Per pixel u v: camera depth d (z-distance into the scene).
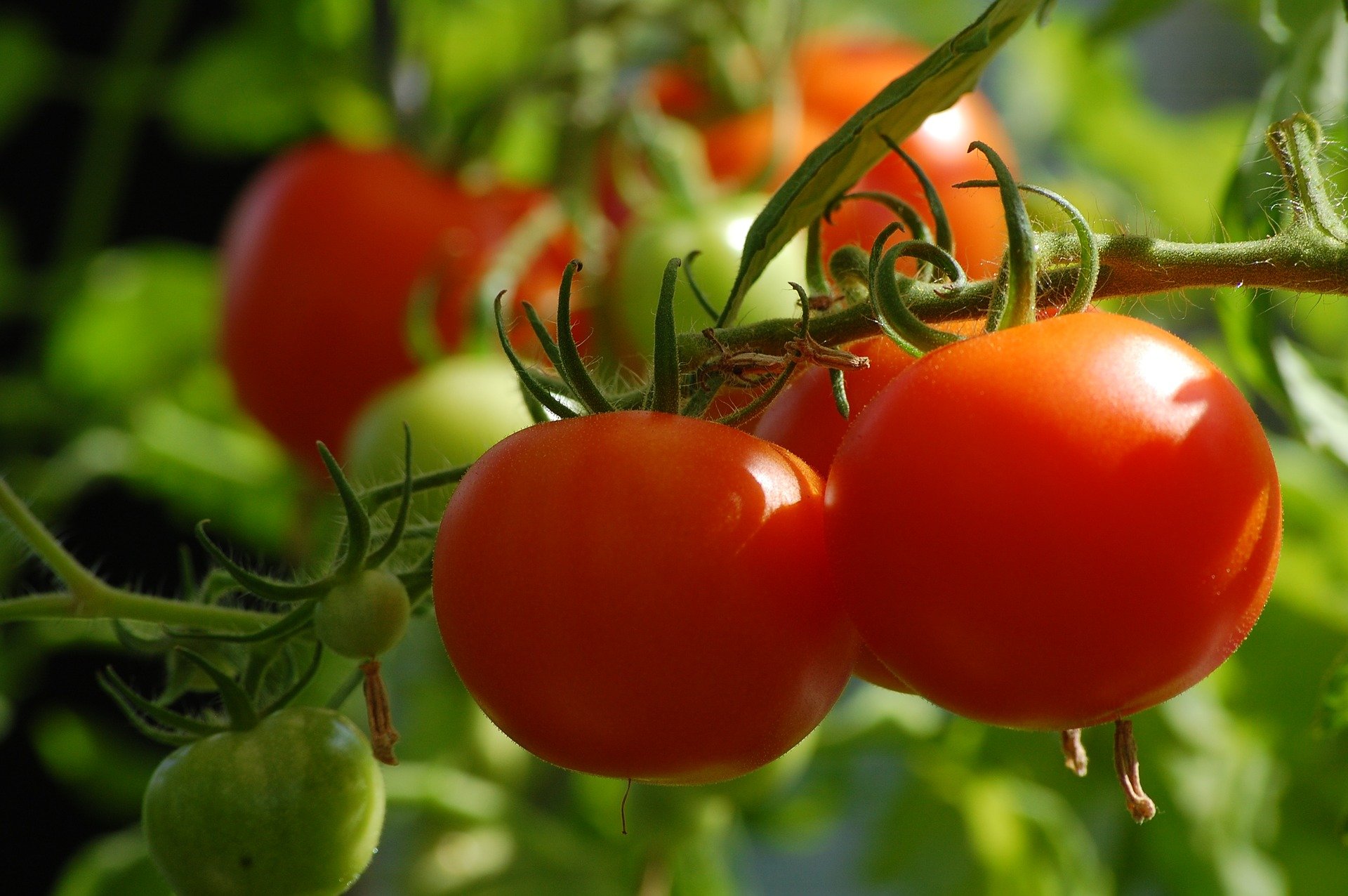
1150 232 0.55
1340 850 0.83
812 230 0.55
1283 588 0.81
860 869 0.92
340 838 0.56
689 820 0.77
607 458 0.50
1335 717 0.57
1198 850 0.84
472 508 0.50
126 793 0.91
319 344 0.80
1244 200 0.65
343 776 0.56
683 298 0.68
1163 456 0.48
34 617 0.57
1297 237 0.51
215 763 0.55
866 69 0.83
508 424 0.69
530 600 0.50
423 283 0.77
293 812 0.55
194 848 0.55
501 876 0.82
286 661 0.58
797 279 0.67
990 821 0.88
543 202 0.81
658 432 0.50
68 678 0.90
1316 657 0.81
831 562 0.50
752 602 0.50
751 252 0.53
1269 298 0.63
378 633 0.53
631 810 0.77
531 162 0.93
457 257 0.79
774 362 0.51
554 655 0.50
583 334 0.73
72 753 0.90
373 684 0.53
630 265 0.71
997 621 0.49
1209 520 0.48
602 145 0.81
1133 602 0.48
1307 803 0.83
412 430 0.69
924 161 0.72
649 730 0.50
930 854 0.88
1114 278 0.52
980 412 0.49
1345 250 0.51
